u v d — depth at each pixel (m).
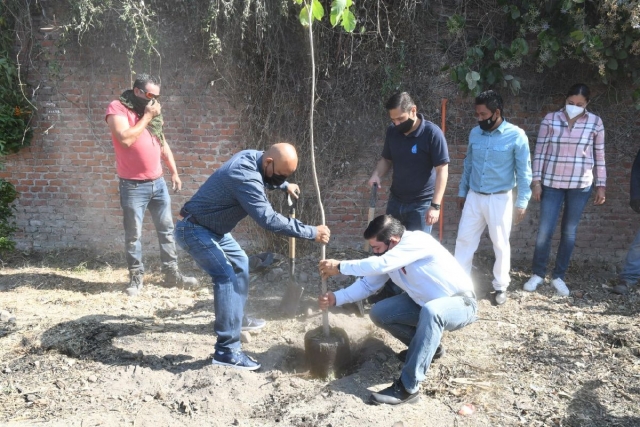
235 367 4.23
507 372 4.32
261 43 6.43
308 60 6.50
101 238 7.04
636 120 6.55
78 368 4.33
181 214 4.31
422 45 6.49
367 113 6.64
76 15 6.12
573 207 5.73
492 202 5.35
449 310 3.86
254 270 6.05
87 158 6.84
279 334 4.88
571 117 5.63
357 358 4.54
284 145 4.12
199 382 4.07
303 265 6.49
